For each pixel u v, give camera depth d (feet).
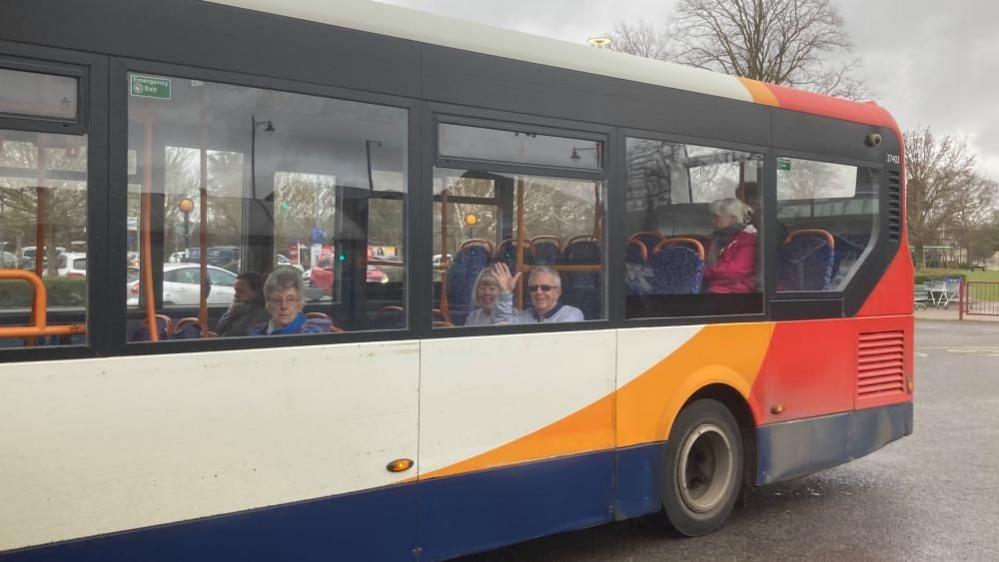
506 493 13.29
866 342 19.76
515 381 13.39
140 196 10.11
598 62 14.74
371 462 11.80
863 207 20.04
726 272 16.76
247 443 10.69
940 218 133.90
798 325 18.10
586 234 14.47
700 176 16.34
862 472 22.24
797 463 18.07
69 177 9.77
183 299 10.53
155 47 10.16
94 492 9.62
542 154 13.85
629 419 15.02
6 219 9.75
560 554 15.67
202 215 10.67
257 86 10.94
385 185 12.12
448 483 12.61
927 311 89.76
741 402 17.19
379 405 11.88
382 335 11.93
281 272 11.28
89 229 9.68
